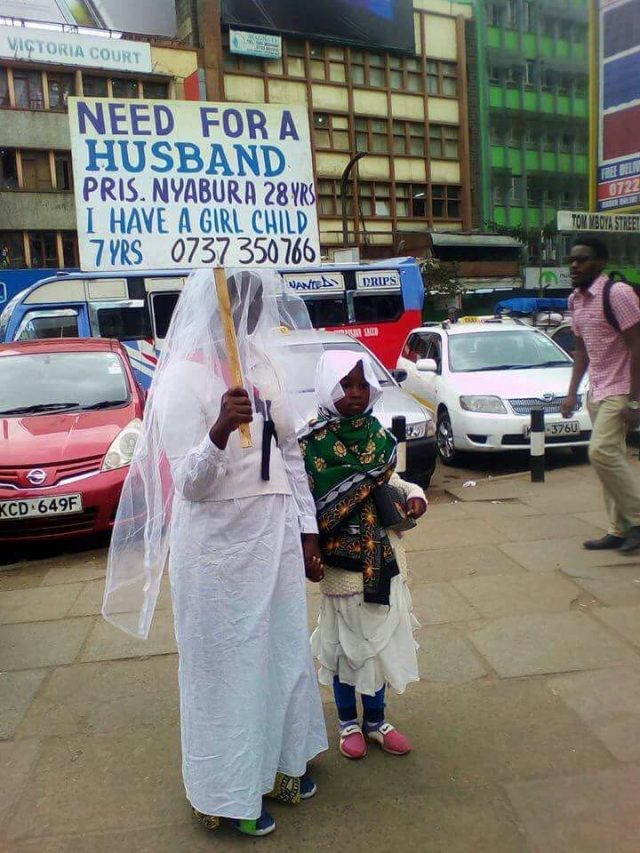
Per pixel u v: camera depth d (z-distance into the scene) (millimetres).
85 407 6422
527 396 8078
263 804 2500
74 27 29281
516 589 4340
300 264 2697
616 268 29828
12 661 3744
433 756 2732
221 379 2299
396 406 7344
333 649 2670
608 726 2867
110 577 2637
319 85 35781
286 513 2346
